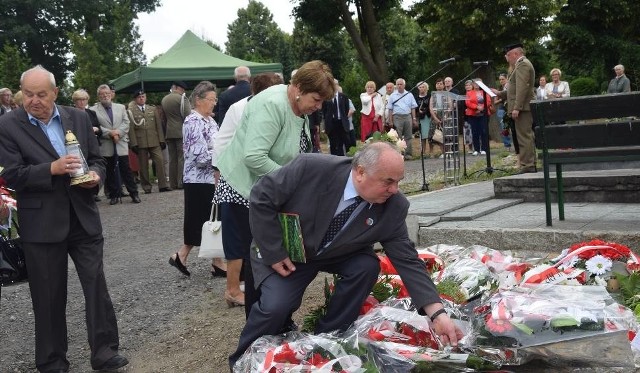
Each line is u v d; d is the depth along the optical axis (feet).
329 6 92.63
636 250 17.89
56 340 14.66
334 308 12.74
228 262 18.38
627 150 18.80
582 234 18.56
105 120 41.96
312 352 11.19
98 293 14.64
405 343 11.99
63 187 14.39
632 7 100.94
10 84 92.07
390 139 21.57
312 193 11.97
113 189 42.88
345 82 98.43
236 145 14.55
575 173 26.02
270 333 12.34
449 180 38.63
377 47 92.32
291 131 13.89
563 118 19.33
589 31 101.76
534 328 11.16
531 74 32.73
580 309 11.32
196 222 21.63
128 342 16.70
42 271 14.34
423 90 58.85
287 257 12.26
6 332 18.61
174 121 47.65
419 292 11.84
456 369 11.09
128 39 108.27
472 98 55.06
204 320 17.75
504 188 26.63
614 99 18.70
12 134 14.20
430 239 20.95
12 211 15.67
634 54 99.25
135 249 28.40
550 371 11.50
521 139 33.06
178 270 23.75
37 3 144.25
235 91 27.02
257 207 12.12
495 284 14.37
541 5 80.18
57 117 14.76
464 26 83.46
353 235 12.02
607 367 11.18
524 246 19.42
